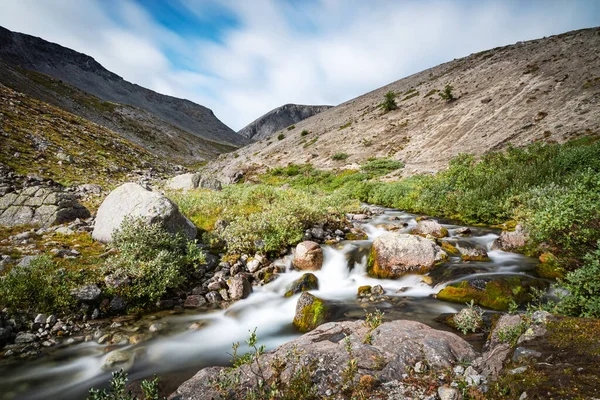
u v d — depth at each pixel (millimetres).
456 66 83750
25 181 15500
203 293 8023
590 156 13820
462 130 42625
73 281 7051
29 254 8164
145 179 24828
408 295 7605
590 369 2586
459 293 6992
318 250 9945
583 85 38719
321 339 4387
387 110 69000
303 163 55344
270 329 6730
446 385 3080
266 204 14484
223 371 3850
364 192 25328
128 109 147750
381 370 3396
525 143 30797
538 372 2719
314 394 3111
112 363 5336
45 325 6102
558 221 5449
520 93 45375
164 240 8633
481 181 16641
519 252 9273
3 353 5375
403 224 14109
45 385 4801
